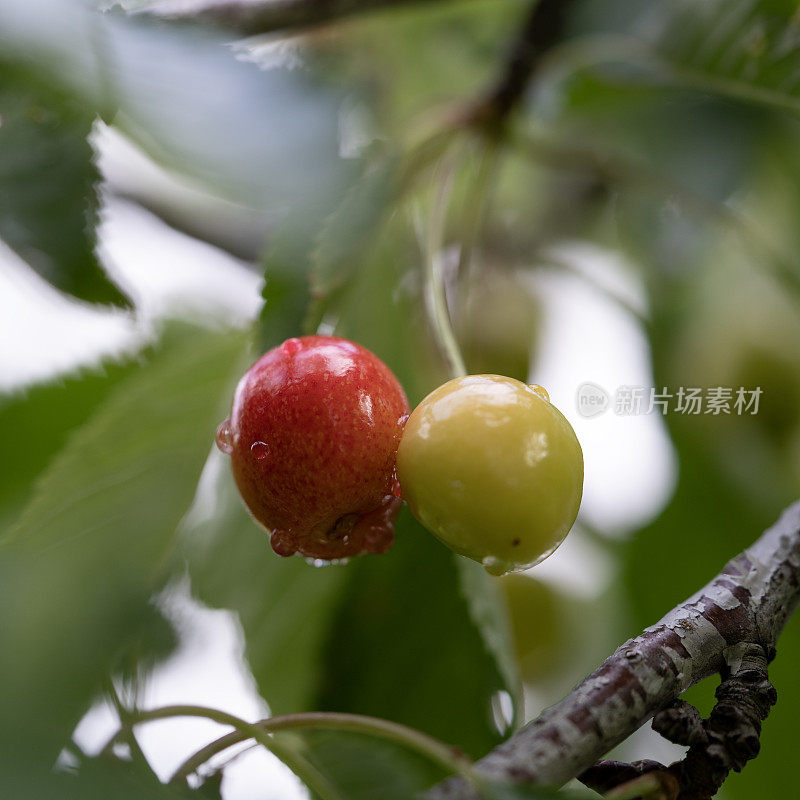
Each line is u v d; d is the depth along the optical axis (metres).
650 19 0.52
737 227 0.53
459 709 0.48
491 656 0.48
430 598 0.49
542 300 0.60
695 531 0.55
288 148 0.45
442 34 0.65
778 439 0.56
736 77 0.52
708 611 0.42
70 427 0.50
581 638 0.54
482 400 0.42
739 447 0.56
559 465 0.42
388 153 0.49
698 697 0.47
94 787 0.40
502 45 0.57
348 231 0.46
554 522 0.42
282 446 0.43
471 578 0.48
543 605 0.54
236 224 0.55
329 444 0.43
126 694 0.44
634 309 0.59
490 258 0.61
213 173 0.44
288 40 0.49
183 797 0.41
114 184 0.53
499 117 0.51
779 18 0.51
